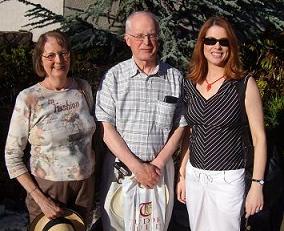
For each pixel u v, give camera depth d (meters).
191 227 3.74
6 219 4.98
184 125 3.68
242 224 3.87
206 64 3.57
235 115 3.44
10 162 3.42
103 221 3.79
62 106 3.42
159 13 6.29
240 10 6.37
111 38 6.09
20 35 6.68
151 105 3.59
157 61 3.67
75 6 7.67
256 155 3.43
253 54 7.24
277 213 4.14
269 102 6.55
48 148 3.40
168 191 3.71
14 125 3.39
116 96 3.59
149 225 3.68
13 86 5.71
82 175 3.48
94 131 3.57
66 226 3.40
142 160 3.60
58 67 3.38
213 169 3.51
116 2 6.91
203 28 3.53
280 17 6.74
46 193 3.46
